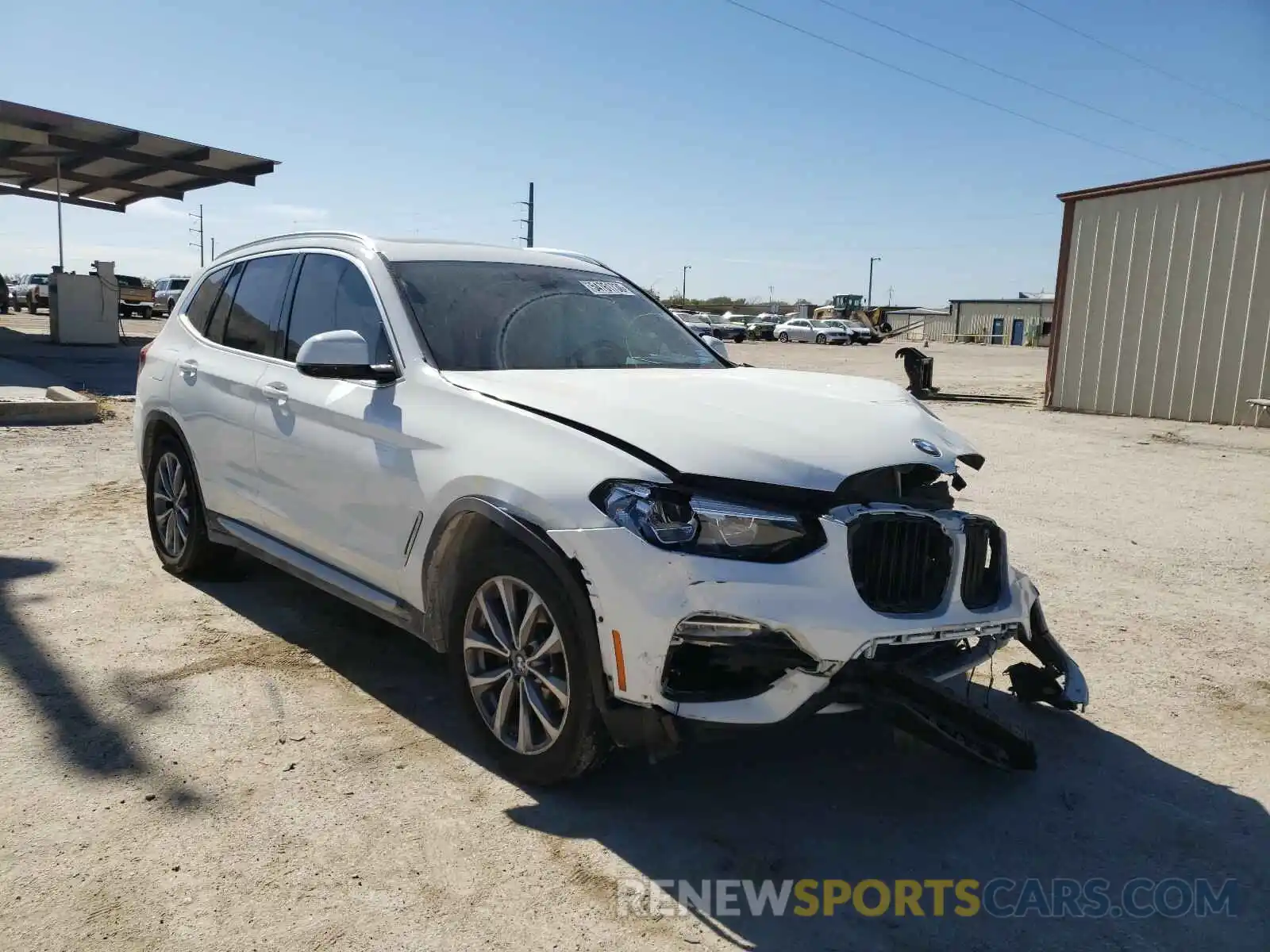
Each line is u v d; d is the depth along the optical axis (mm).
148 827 2959
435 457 3445
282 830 2971
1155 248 15086
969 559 3191
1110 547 6688
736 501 2916
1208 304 14492
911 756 3625
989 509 7863
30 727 3572
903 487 3332
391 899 2658
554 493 3035
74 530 6336
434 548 3439
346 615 4895
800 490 2949
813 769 3512
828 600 2859
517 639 3242
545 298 4367
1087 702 3848
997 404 17734
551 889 2732
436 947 2473
